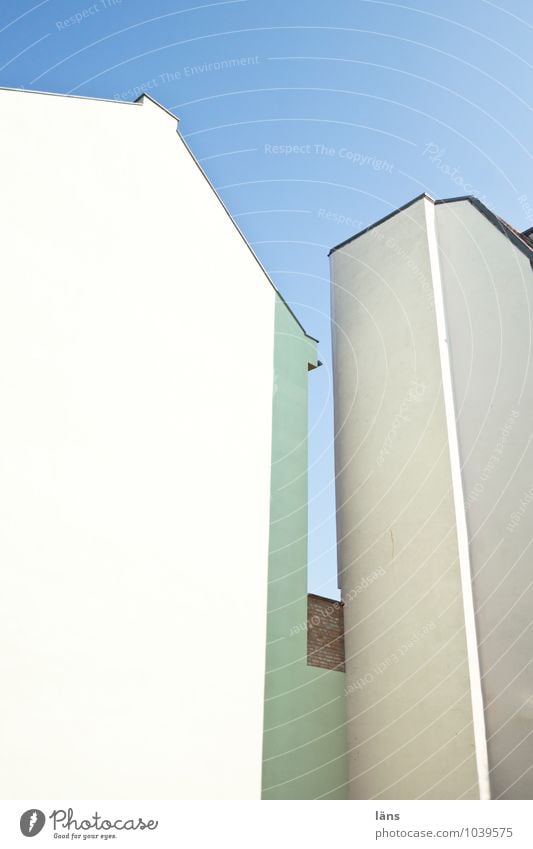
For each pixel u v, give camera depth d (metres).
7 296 7.04
